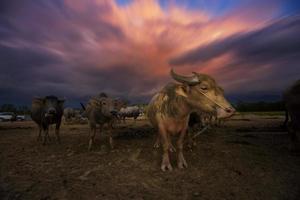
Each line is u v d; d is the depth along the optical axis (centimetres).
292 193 414
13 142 1046
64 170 571
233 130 1320
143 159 651
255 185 451
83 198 408
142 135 1130
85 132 1420
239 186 448
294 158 641
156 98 583
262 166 567
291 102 675
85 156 709
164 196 411
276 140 951
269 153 702
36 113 970
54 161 661
